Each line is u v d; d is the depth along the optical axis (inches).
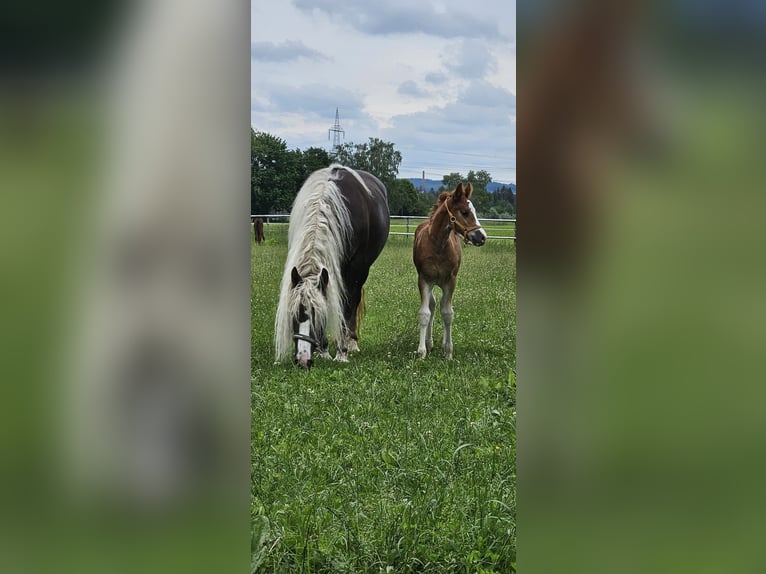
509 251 685.9
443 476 156.9
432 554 119.6
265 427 207.5
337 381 281.6
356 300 362.0
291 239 341.4
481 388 248.7
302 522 124.8
